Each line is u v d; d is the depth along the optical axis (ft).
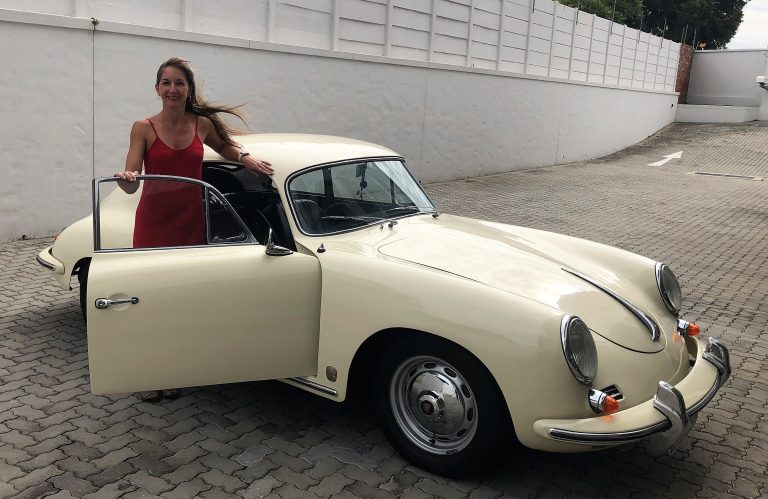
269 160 12.11
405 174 14.24
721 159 70.74
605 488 10.34
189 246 10.85
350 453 10.90
